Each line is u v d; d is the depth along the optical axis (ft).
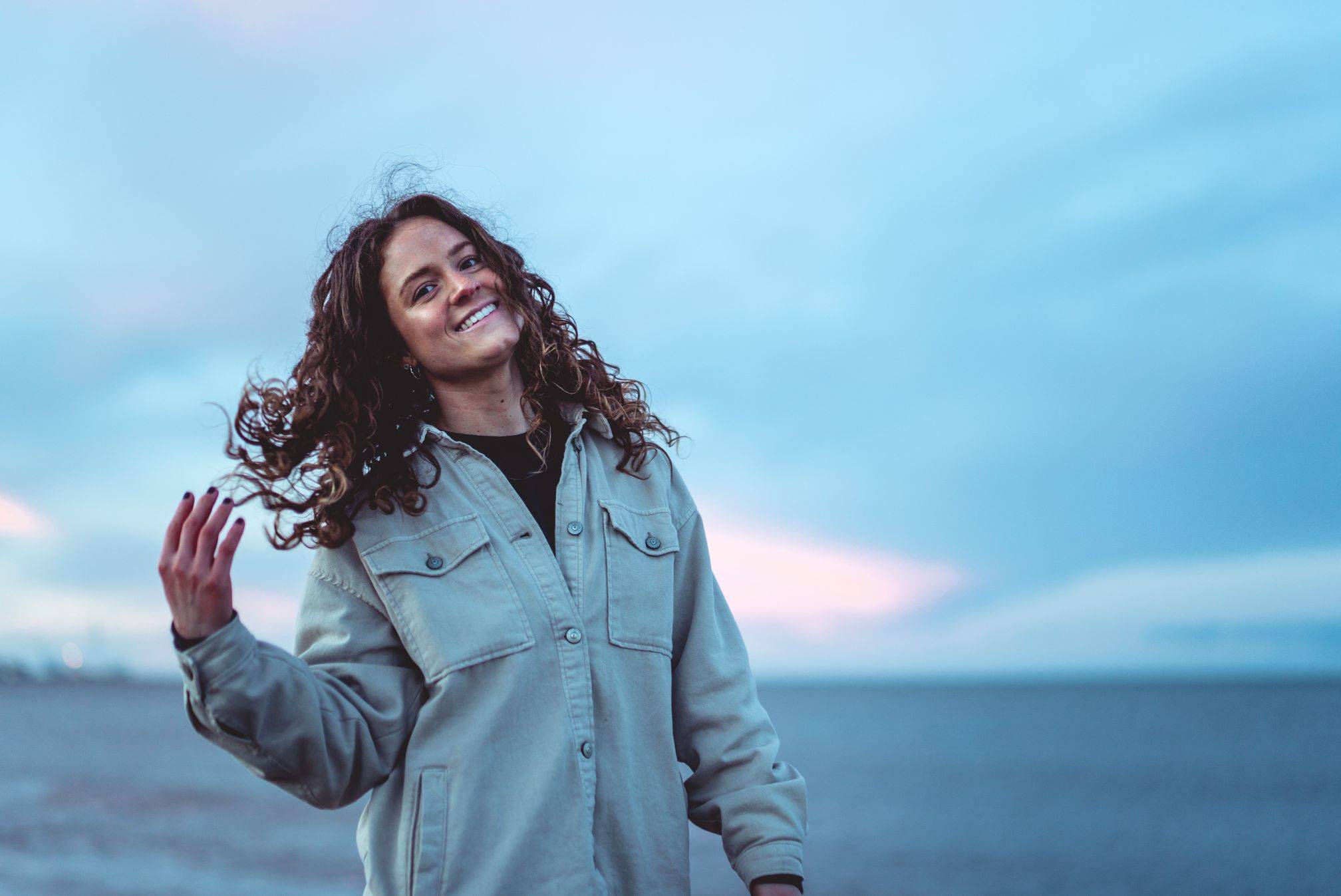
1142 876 99.66
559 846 5.40
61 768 180.96
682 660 6.40
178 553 5.01
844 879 98.84
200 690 5.00
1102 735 301.02
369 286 6.43
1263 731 307.37
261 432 6.23
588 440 6.64
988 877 99.30
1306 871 101.24
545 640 5.76
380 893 5.44
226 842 97.91
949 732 328.70
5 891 61.05
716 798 6.01
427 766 5.54
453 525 6.00
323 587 6.03
